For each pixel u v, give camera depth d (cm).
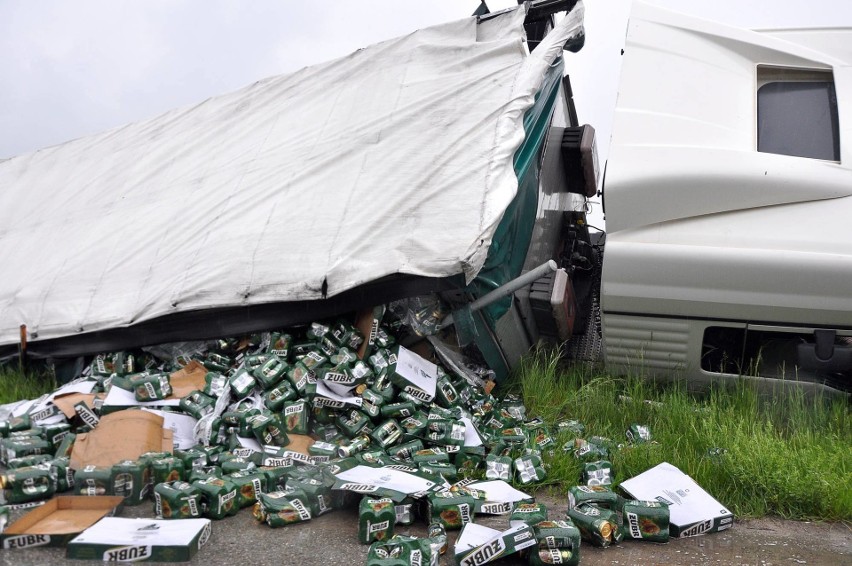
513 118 564
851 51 618
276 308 545
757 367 550
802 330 521
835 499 406
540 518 355
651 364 571
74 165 870
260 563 338
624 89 614
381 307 516
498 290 532
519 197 573
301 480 407
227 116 746
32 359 652
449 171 550
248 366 499
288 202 588
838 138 560
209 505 384
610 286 554
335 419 480
